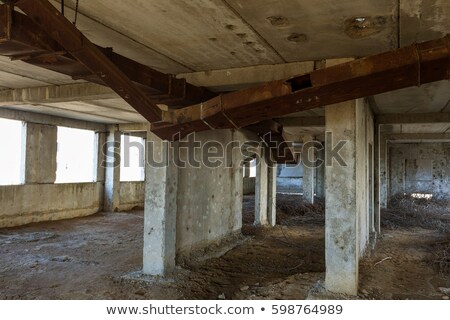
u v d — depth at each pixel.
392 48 4.04
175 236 5.57
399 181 16.94
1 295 4.54
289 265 6.30
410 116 8.68
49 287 4.85
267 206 10.30
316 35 3.69
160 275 5.18
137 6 3.12
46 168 10.19
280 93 3.43
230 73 4.92
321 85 3.22
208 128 4.25
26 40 2.75
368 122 7.07
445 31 3.53
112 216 11.52
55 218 10.52
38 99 6.37
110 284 4.95
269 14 3.21
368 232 7.50
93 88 5.90
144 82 4.02
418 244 7.75
